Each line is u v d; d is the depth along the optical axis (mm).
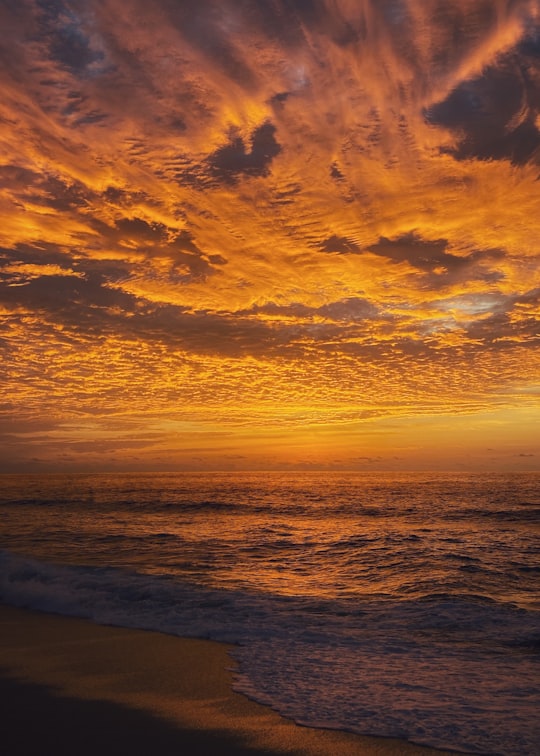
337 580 15344
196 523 31469
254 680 7109
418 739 5285
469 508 39781
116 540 24000
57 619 11000
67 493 63594
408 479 109562
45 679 7129
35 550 20969
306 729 5504
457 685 6961
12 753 4887
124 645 8961
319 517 34906
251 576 15812
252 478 129500
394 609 11867
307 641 9273
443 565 17531
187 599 12625
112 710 6004
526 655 8508
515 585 14648
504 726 5598
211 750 5000
